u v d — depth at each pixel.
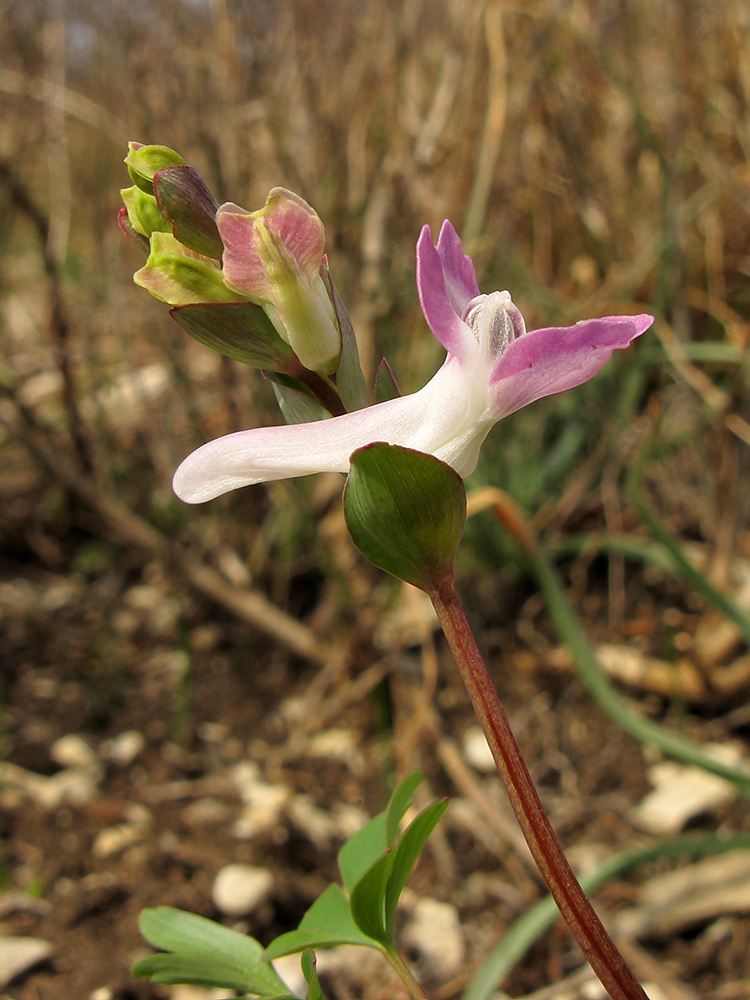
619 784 0.13
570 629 0.11
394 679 0.14
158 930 0.06
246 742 0.14
